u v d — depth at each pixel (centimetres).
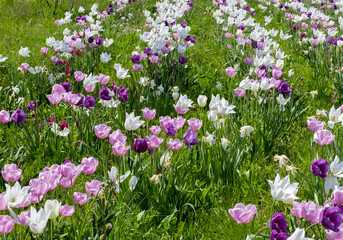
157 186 331
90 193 267
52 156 412
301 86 665
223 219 325
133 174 335
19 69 565
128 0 1143
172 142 337
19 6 1170
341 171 278
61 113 503
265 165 427
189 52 798
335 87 616
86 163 266
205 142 392
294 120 512
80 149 418
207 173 381
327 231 219
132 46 845
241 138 426
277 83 475
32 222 200
